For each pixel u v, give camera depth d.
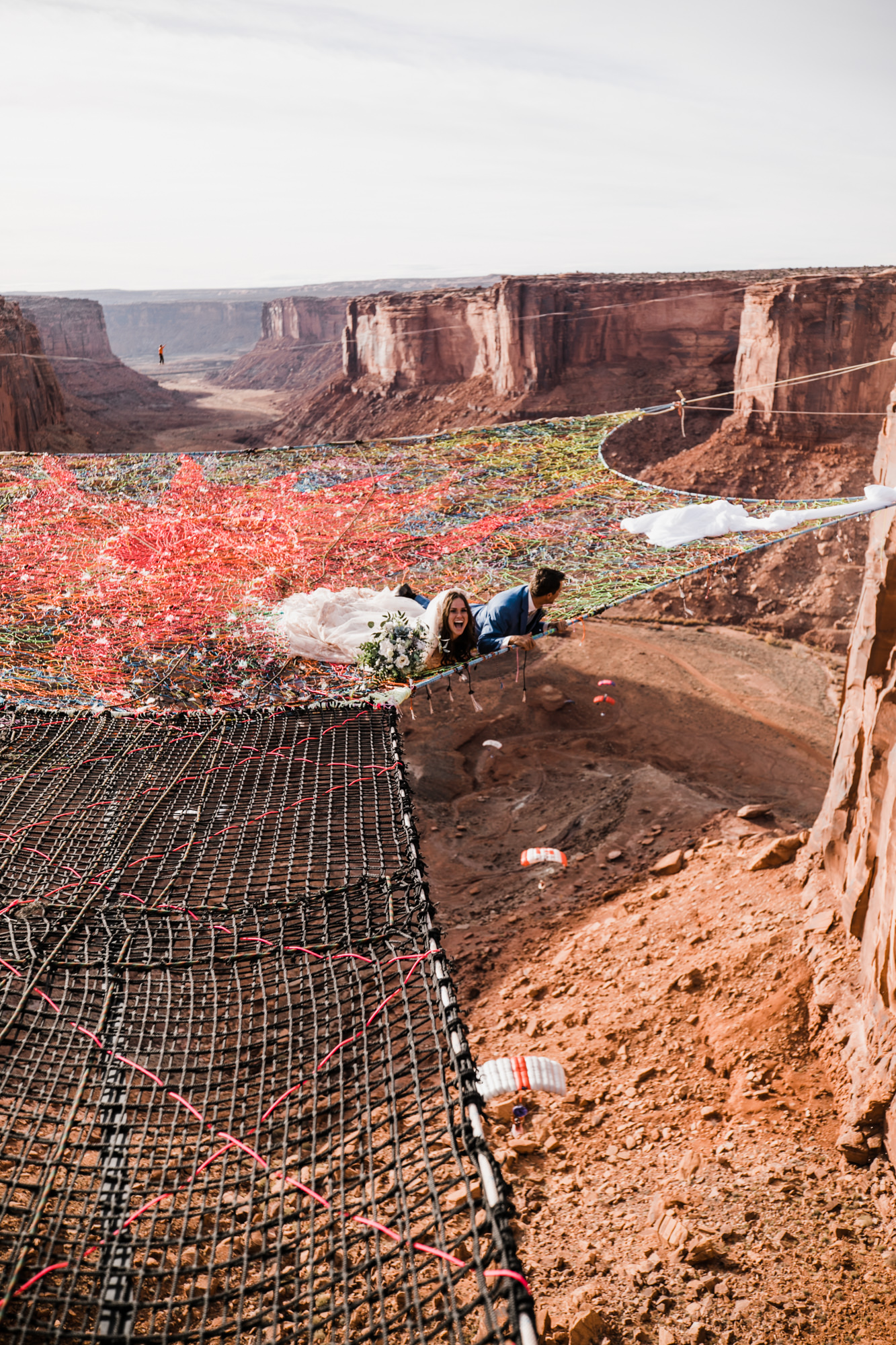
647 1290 5.71
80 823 5.05
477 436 13.51
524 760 21.88
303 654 7.18
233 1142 3.12
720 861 12.86
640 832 15.65
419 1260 4.71
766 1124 7.26
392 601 7.67
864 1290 5.43
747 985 9.15
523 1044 10.01
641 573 8.59
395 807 5.32
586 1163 7.61
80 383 154.12
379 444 13.04
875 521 9.93
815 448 49.72
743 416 52.25
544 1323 5.60
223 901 4.43
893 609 9.41
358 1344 2.42
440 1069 3.34
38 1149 3.91
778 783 22.47
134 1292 2.62
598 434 13.38
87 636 7.42
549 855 11.77
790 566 38.59
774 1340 5.21
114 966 3.86
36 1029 3.52
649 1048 9.02
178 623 7.60
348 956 3.97
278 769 5.77
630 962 10.80
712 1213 6.27
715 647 34.53
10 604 7.91
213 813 5.24
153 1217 2.83
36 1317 3.11
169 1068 3.39
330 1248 2.72
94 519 10.13
